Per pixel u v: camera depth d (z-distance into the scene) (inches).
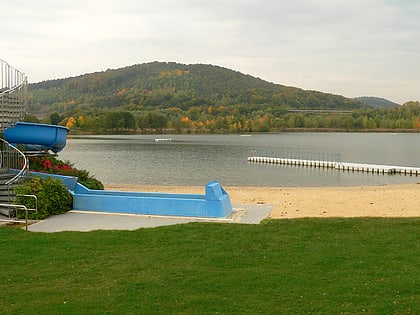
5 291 312.2
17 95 745.6
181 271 344.8
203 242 424.8
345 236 438.6
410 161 2326.5
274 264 360.2
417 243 409.1
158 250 403.2
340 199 756.6
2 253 398.9
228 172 1726.1
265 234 449.4
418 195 813.9
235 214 578.9
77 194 605.6
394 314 264.7
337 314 265.7
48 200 560.4
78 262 373.7
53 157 789.9
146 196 622.5
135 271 349.1
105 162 2151.8
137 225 510.0
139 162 2158.0
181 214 565.3
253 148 3430.1
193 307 280.8
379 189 1091.9
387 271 335.6
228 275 335.3
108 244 424.2
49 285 323.6
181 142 4483.3
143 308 280.5
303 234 447.8
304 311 271.3
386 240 419.8
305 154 2714.1
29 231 478.9
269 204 670.5
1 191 581.3
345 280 319.3
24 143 725.3
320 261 363.6
